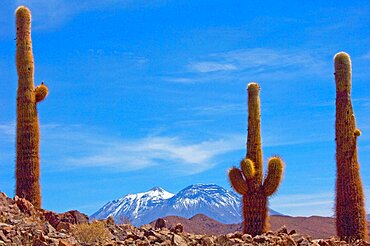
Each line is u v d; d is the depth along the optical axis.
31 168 24.00
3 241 16.22
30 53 24.91
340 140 26.11
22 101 24.36
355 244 23.69
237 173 25.45
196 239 19.66
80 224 19.11
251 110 26.06
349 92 26.38
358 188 25.78
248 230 25.17
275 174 25.08
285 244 20.75
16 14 25.02
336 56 26.66
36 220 19.75
